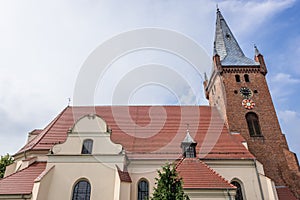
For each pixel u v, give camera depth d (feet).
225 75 108.88
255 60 116.57
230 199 59.26
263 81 107.14
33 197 59.98
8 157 112.88
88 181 66.64
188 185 60.75
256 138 92.63
